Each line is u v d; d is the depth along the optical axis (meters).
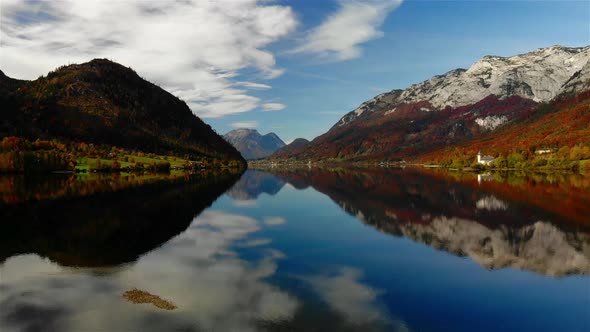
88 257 37.19
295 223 58.91
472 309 26.20
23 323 22.69
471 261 38.09
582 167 174.62
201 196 91.69
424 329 23.05
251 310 24.94
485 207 74.69
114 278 31.00
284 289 29.12
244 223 58.25
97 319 23.17
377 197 94.56
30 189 94.38
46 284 29.31
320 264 36.31
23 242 42.75
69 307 24.91
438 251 41.97
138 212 64.38
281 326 22.70
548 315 25.42
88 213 62.16
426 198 90.62
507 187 110.62
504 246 44.47
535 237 49.06
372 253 40.94
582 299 28.14
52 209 65.56
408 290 29.53
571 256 39.88
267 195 99.88
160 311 24.44
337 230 53.78
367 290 29.41
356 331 22.41
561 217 62.84
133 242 43.81
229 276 32.06
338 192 108.00
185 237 47.19
